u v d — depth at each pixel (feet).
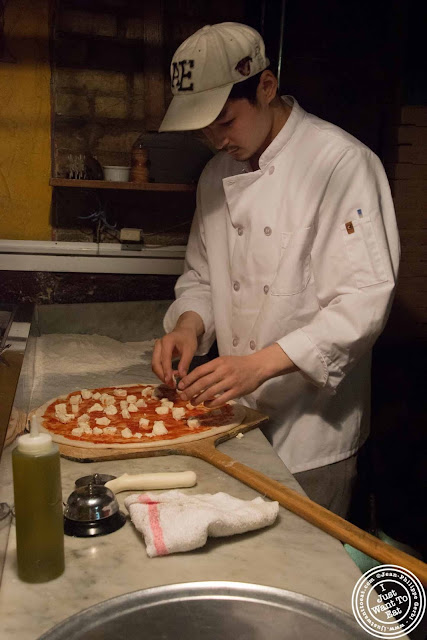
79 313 9.75
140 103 10.38
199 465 4.68
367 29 10.96
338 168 5.73
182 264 10.35
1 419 4.22
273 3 10.37
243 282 6.38
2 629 2.85
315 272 5.95
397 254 5.84
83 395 6.22
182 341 6.29
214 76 5.32
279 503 4.05
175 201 10.60
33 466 3.11
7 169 10.19
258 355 5.41
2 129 10.08
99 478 4.09
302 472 6.18
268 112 5.78
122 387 6.60
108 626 2.86
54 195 10.34
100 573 3.28
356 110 11.14
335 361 5.52
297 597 3.01
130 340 10.04
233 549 3.52
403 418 11.28
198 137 10.18
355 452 6.48
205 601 3.02
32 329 7.95
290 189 5.93
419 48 10.71
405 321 11.47
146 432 5.21
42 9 9.93
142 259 10.22
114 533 3.68
